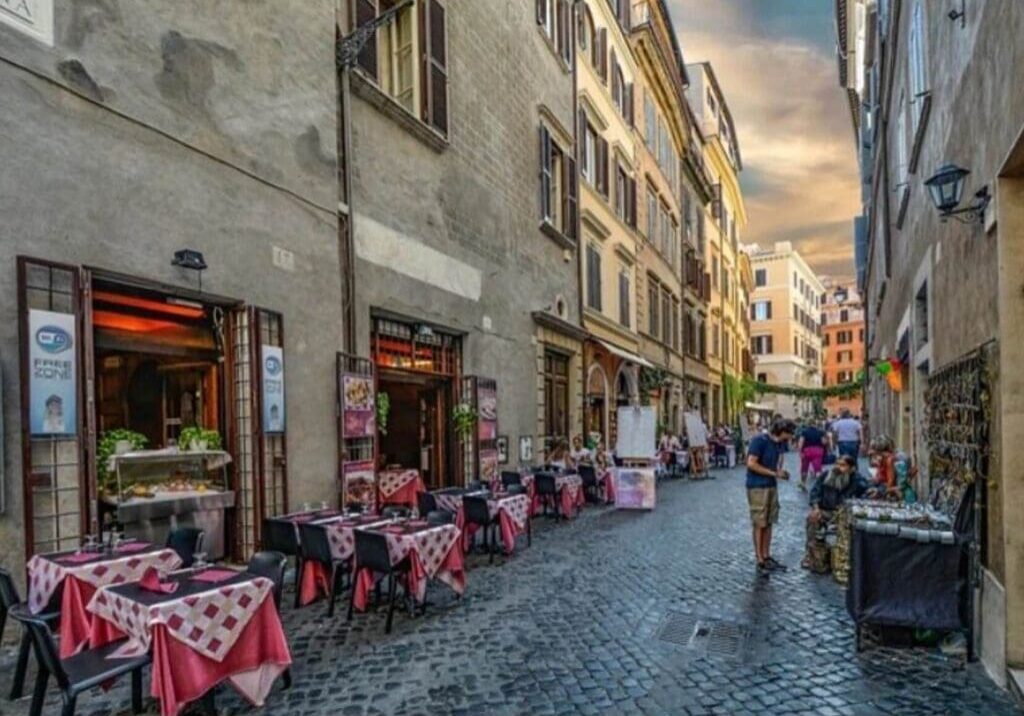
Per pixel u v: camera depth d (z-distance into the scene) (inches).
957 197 207.5
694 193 1465.3
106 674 153.0
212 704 164.9
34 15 219.0
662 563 335.9
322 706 173.5
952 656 204.2
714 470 964.0
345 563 277.3
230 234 289.9
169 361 294.0
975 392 201.3
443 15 466.9
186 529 233.9
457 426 475.8
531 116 623.2
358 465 358.9
